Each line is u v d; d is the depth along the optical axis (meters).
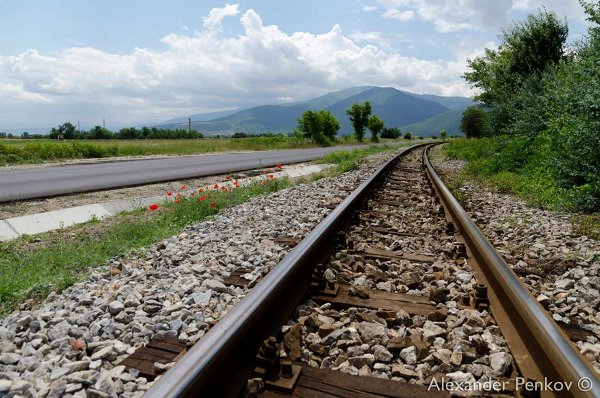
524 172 11.88
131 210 8.99
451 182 11.99
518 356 2.53
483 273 3.98
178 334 3.01
